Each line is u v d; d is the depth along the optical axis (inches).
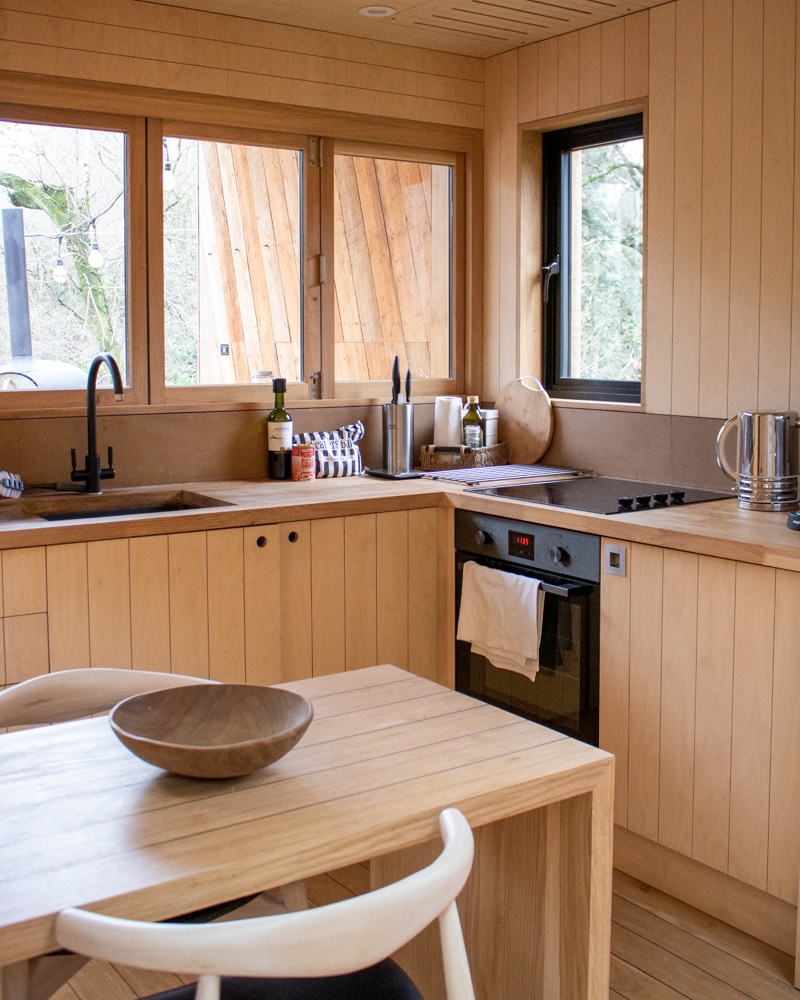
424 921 49.1
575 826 66.6
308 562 133.2
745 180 131.4
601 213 158.4
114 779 61.7
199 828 55.4
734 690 107.0
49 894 48.9
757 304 131.2
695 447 140.6
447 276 172.4
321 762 63.8
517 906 72.7
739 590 105.5
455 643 143.4
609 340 159.0
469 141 169.0
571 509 124.0
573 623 123.6
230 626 127.5
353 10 143.4
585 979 66.8
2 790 60.3
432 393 171.6
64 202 139.2
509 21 148.3
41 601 115.1
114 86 138.6
